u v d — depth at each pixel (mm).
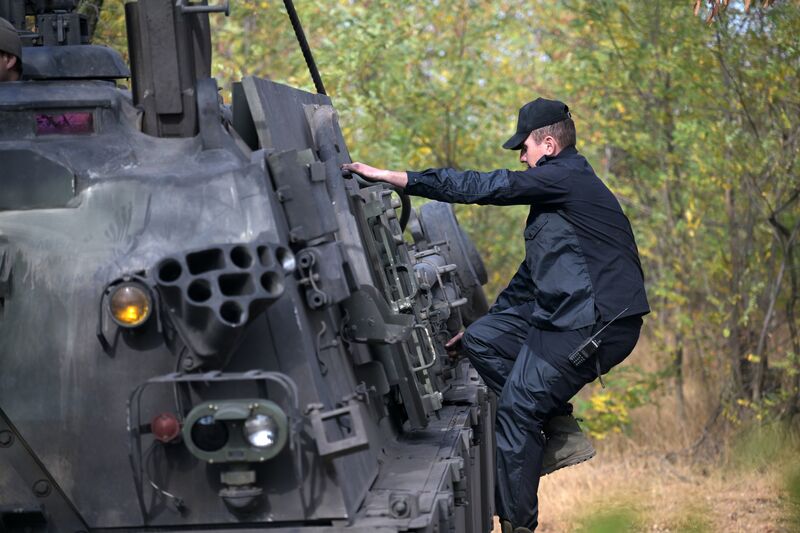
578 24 17625
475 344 7859
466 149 19984
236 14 17844
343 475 4930
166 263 4621
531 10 20609
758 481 14156
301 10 17844
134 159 5398
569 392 7207
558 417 7660
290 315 5051
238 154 5527
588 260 7141
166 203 5219
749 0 11141
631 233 7332
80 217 5207
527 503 7199
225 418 4656
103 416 4980
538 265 7246
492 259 21094
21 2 7965
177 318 4707
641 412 18500
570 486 14570
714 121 16797
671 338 19641
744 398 16969
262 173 5281
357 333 5805
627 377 18531
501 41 20547
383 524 4797
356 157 18562
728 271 17125
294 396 4703
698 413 17609
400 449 6379
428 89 19297
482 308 10766
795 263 17234
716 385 17703
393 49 18531
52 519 5000
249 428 4668
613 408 17078
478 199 7055
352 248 6133
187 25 5570
